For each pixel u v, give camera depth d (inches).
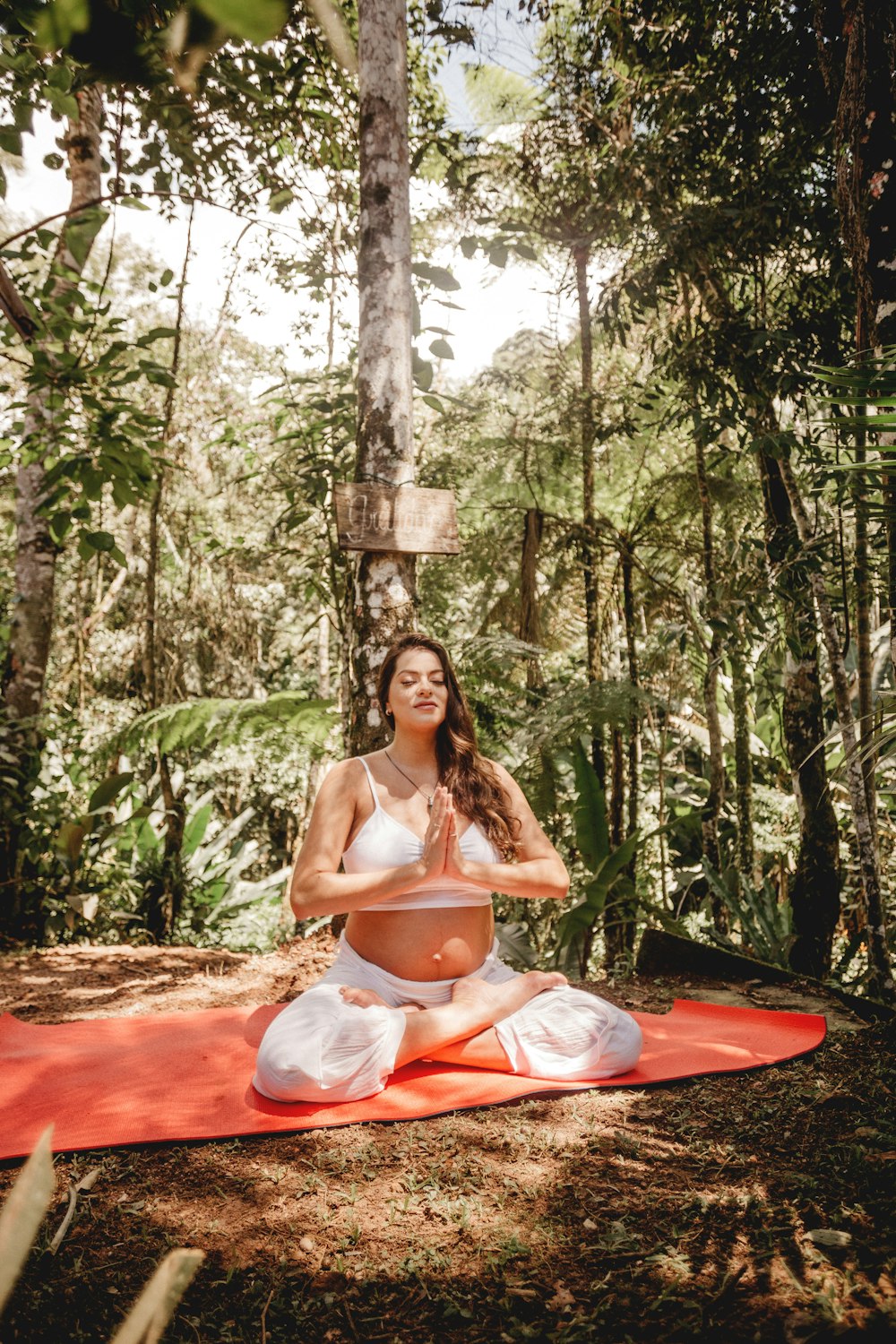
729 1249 72.5
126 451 199.3
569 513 306.5
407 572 170.2
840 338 194.4
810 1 162.2
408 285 172.7
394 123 171.8
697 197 205.3
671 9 197.5
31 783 240.1
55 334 199.6
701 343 203.9
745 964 157.2
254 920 315.3
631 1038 110.0
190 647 546.0
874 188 120.8
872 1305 64.5
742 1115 99.7
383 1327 65.1
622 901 213.6
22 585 256.4
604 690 230.7
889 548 123.6
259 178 231.1
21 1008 158.1
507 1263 72.0
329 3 16.7
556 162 235.9
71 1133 95.0
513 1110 101.7
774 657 251.1
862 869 159.6
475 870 110.7
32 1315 65.1
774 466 215.5
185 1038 127.9
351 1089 102.3
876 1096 103.4
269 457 388.2
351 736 169.0
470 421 302.0
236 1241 76.0
